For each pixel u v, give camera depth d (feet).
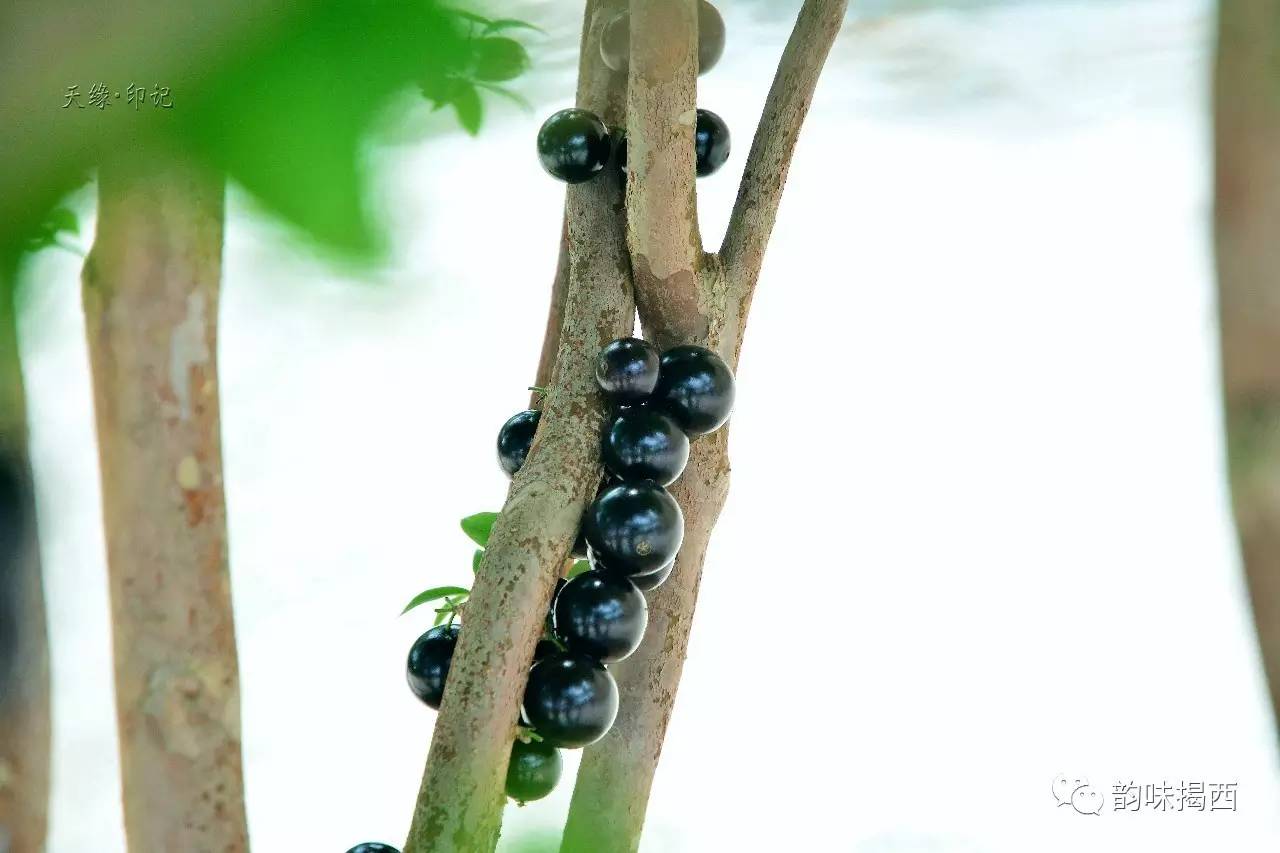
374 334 8.46
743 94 8.83
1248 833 6.27
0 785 4.69
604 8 4.32
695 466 4.37
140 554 4.58
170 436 4.56
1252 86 3.60
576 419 4.21
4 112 1.95
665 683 4.40
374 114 2.14
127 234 4.48
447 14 2.24
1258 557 3.66
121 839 6.37
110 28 1.96
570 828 4.39
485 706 4.08
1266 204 3.60
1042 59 10.28
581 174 4.24
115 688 4.63
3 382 4.57
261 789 6.63
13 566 4.65
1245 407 3.63
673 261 4.25
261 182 2.04
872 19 10.45
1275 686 3.69
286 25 2.07
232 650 4.65
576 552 4.25
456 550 7.76
